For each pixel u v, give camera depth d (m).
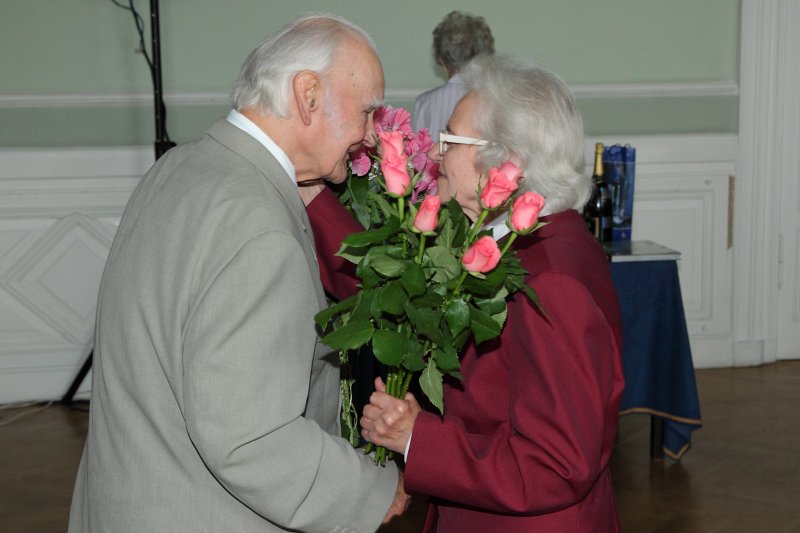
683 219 4.94
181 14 4.53
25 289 4.50
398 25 4.71
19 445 3.99
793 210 5.05
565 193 1.53
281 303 1.29
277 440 1.29
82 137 4.51
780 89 4.91
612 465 3.76
